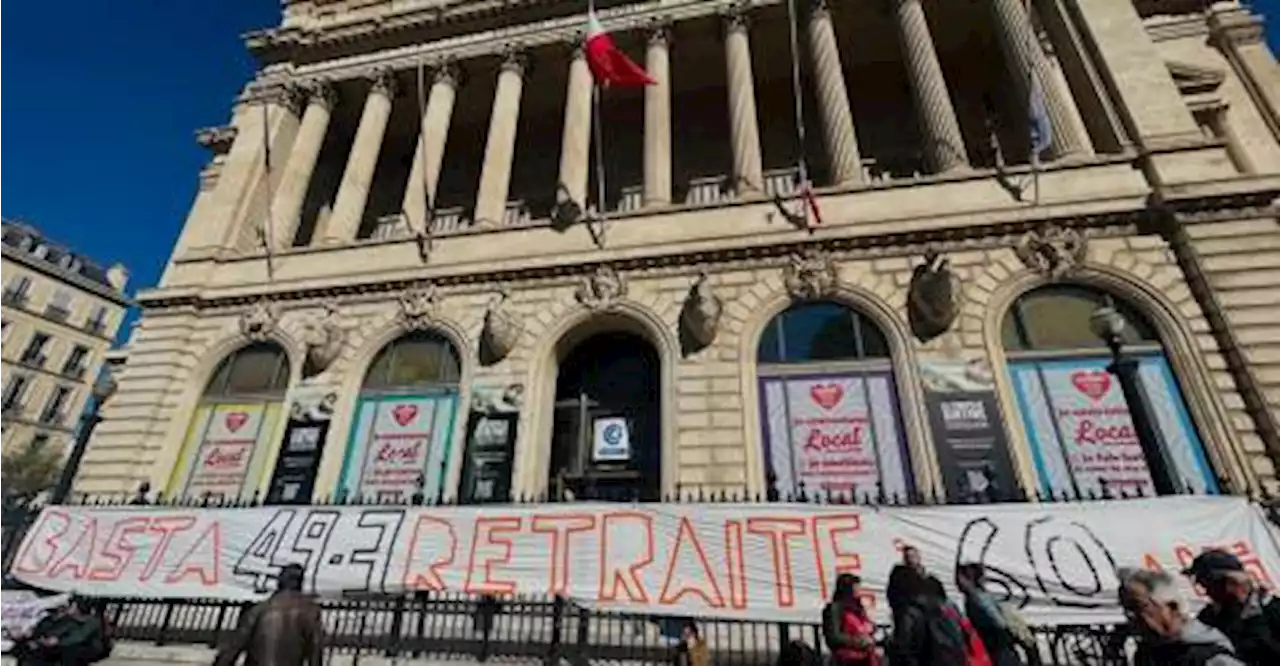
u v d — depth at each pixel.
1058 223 15.04
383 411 16.97
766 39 22.66
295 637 6.34
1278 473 11.54
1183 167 14.88
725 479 13.98
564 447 17.16
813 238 16.19
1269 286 12.93
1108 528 9.13
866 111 23.62
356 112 25.81
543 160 25.70
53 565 12.21
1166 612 3.38
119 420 17.86
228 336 19.06
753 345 15.45
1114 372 13.38
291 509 11.82
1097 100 17.19
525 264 17.69
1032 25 19.42
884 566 9.34
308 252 20.27
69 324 59.06
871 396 14.33
